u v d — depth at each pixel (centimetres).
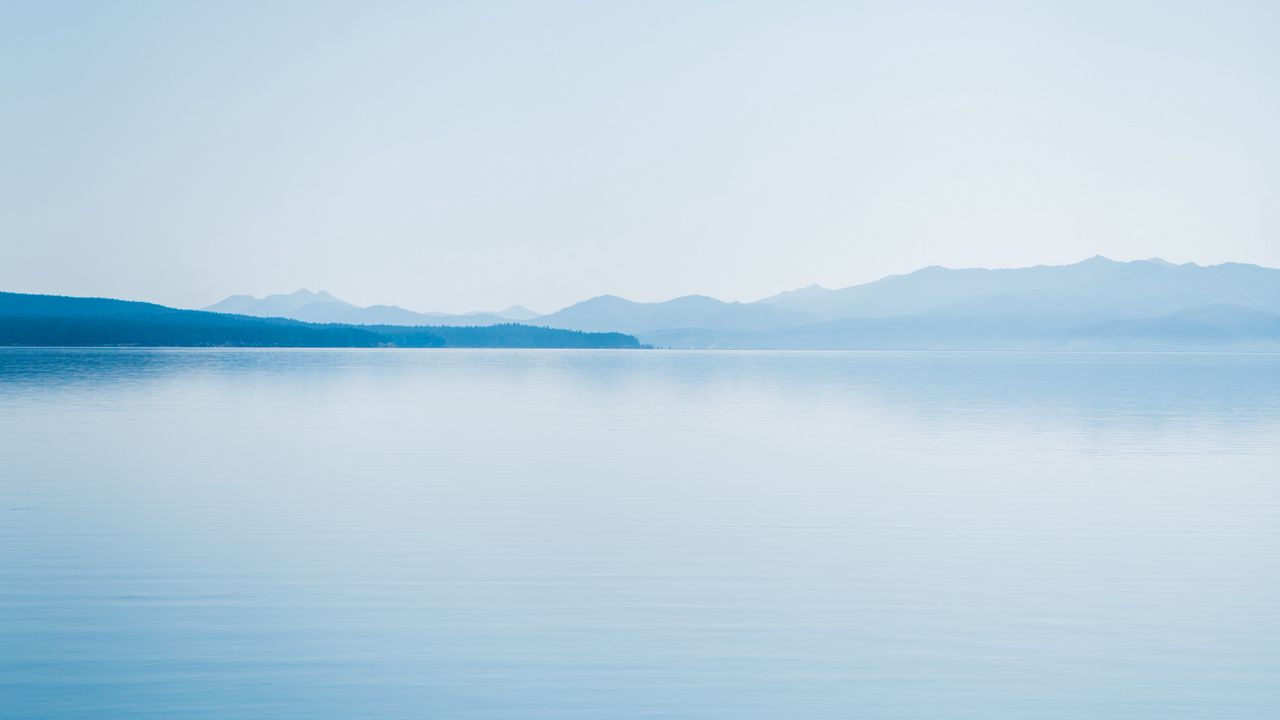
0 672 1206
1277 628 1390
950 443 3631
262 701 1127
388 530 2008
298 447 3419
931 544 1895
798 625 1401
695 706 1125
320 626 1384
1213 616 1441
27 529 1994
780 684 1189
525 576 1652
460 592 1557
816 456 3241
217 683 1178
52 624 1385
